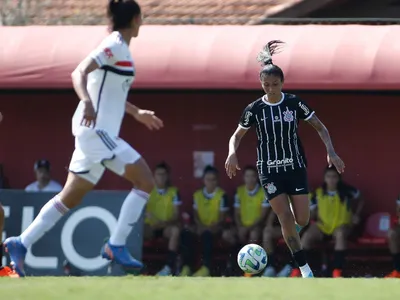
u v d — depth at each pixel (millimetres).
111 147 25812
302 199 32344
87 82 25750
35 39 55125
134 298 19984
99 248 41969
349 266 50750
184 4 61219
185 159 56375
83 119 25156
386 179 54625
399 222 50219
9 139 57844
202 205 51062
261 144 32438
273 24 57219
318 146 55094
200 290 21406
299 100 32344
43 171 52656
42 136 57688
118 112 26047
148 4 61469
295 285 22500
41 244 42094
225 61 52469
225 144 56000
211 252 50500
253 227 50312
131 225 26375
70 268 41969
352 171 54906
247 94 55688
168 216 50719
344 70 51438
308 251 50125
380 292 21062
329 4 56062
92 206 42219
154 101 56719
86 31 55750
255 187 50594
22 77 54094
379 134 54719
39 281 24109
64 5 63656
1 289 21656
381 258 50688
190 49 53219
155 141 56688
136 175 26094
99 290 21391
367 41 52281
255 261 34375
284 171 32125
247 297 20141
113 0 26031
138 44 53812
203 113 56219
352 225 50438
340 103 55031
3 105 57844
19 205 43156
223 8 60125
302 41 52719
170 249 50531
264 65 33500
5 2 63969
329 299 19875
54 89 54844
